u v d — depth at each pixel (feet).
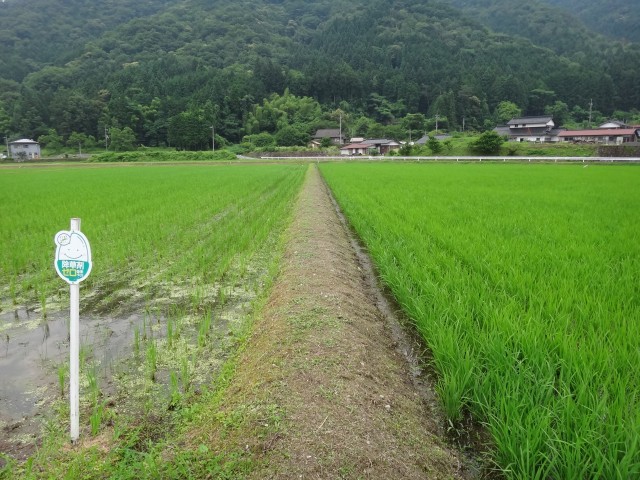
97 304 20.07
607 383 10.77
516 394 10.42
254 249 29.37
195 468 9.16
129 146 250.16
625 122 291.58
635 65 339.57
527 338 12.86
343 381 11.74
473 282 18.72
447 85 339.16
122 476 8.98
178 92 312.50
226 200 50.93
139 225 35.58
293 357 12.84
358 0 604.90
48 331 17.13
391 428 10.34
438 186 63.93
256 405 10.73
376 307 20.13
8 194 58.08
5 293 21.25
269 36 500.74
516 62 385.29
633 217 34.17
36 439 10.62
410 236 28.12
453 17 508.12
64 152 254.27
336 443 9.30
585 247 23.57
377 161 179.32
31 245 28.63
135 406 11.97
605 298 15.90
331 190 68.74
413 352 15.89
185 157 214.90
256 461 9.00
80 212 41.14
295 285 19.42
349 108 325.21
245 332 16.72
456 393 11.45
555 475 8.60
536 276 19.19
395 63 412.98
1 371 13.99
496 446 10.25
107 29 549.13
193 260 26.63
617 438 8.87
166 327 17.49
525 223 32.14
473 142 181.78
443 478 9.36
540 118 248.52
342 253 27.45
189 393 12.43
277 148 239.30
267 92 336.70
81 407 11.87
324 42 480.23
